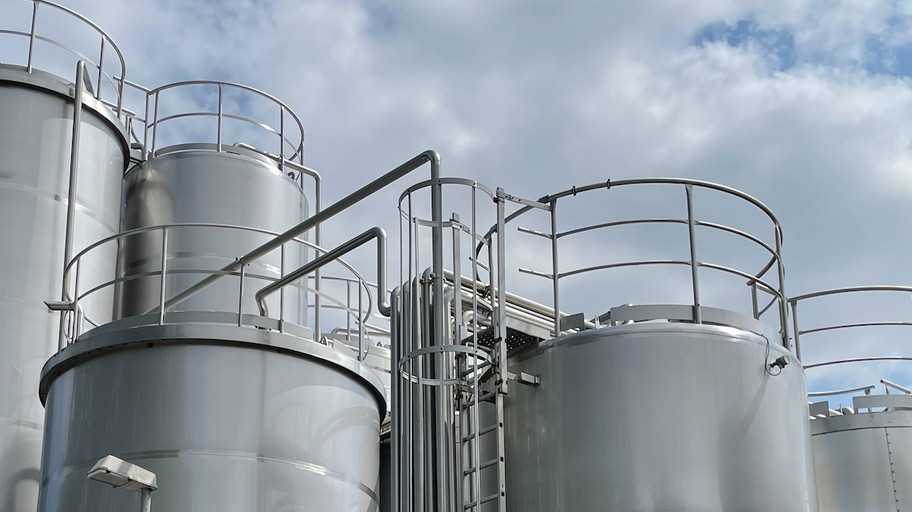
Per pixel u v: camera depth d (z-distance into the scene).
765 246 15.43
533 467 13.67
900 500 16.67
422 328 14.34
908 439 16.98
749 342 13.85
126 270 20.19
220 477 13.54
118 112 20.83
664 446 13.14
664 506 12.91
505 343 13.94
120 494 13.55
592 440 13.34
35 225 18.12
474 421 13.38
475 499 13.33
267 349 14.30
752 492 13.15
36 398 17.19
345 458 14.51
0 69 18.73
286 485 13.80
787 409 13.88
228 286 19.73
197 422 13.75
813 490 13.80
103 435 13.92
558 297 14.65
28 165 18.42
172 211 20.33
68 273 16.70
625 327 13.68
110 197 19.48
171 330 14.06
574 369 13.72
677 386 13.40
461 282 15.32
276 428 13.99
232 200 20.52
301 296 20.92
